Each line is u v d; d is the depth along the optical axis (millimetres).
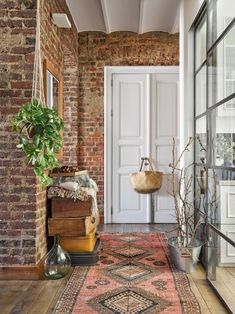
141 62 5941
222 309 2566
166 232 5117
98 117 5957
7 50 3330
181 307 2602
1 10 3324
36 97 3246
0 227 3309
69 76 5789
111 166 5973
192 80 4152
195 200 4000
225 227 2910
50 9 3926
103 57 5945
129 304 2656
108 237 4781
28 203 3309
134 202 5977
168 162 5957
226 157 2945
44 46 3654
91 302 2697
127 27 5680
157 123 5977
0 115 3326
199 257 3631
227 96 2906
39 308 2596
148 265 3629
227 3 2875
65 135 5797
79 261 3627
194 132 4129
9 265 3283
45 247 3592
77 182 3828
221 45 3033
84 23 5500
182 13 4461
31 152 2943
